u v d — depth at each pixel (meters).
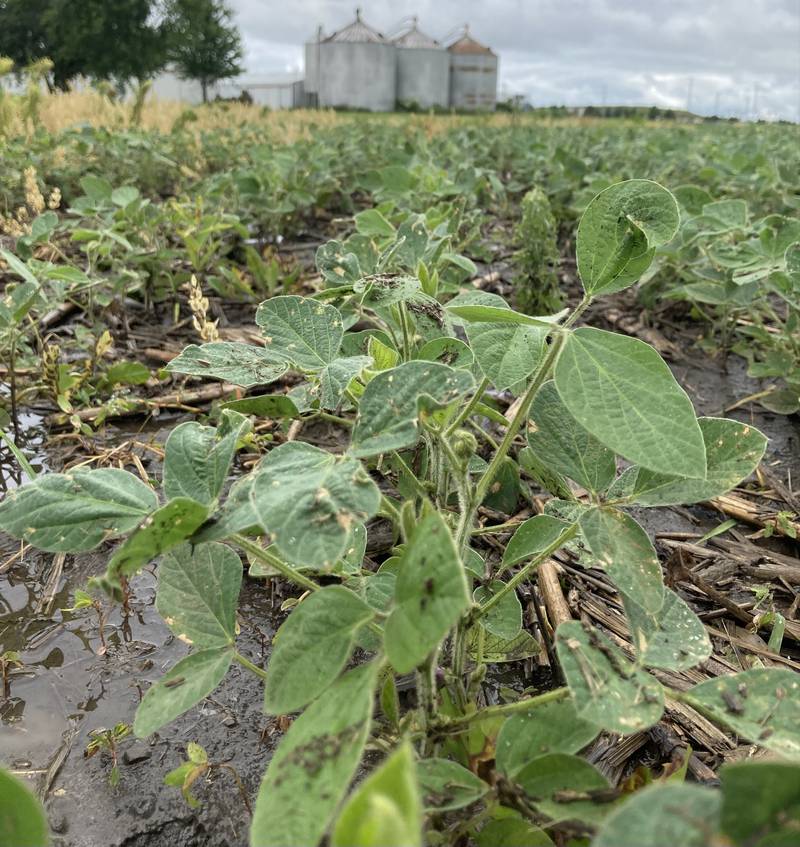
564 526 1.44
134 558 1.03
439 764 1.08
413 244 2.38
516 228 4.57
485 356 1.28
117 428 3.13
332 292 1.83
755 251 3.13
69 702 1.73
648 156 10.02
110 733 1.58
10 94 11.05
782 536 2.44
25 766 1.57
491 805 1.08
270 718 1.69
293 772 0.89
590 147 12.22
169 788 1.51
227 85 48.88
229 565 1.37
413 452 2.11
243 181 5.65
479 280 5.07
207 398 3.37
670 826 0.62
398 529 2.07
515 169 9.40
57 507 1.13
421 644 0.86
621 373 1.14
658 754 1.58
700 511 2.59
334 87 54.78
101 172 7.84
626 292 4.99
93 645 1.92
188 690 1.20
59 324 4.12
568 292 5.09
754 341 3.81
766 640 1.97
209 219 4.61
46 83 13.35
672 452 1.07
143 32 42.69
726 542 2.40
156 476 2.73
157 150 8.62
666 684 1.75
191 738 1.63
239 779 1.51
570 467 1.34
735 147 10.62
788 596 2.14
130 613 2.04
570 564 2.21
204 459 1.17
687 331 4.30
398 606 0.93
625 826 0.63
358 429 1.09
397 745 1.29
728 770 0.64
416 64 55.94
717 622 2.02
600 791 1.01
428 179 5.36
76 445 2.96
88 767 1.56
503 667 1.83
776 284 3.04
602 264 1.30
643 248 1.27
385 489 2.49
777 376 3.39
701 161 8.77
